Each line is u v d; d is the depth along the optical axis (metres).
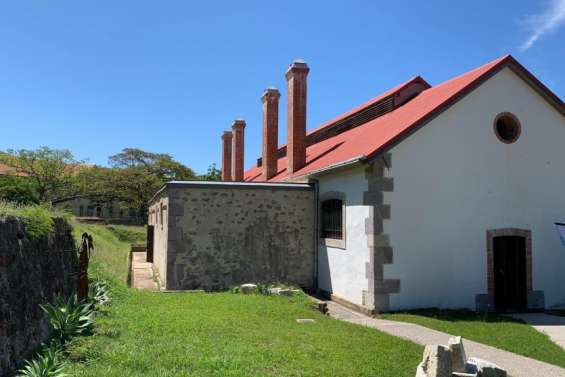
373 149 11.52
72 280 8.88
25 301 5.98
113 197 48.00
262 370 5.75
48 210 8.38
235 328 7.91
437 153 12.08
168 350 6.28
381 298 11.36
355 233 12.40
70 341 6.48
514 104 12.88
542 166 12.99
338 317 11.00
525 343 8.85
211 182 14.35
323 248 14.41
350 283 12.60
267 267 14.44
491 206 12.41
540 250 12.74
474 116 12.48
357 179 12.34
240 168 28.48
